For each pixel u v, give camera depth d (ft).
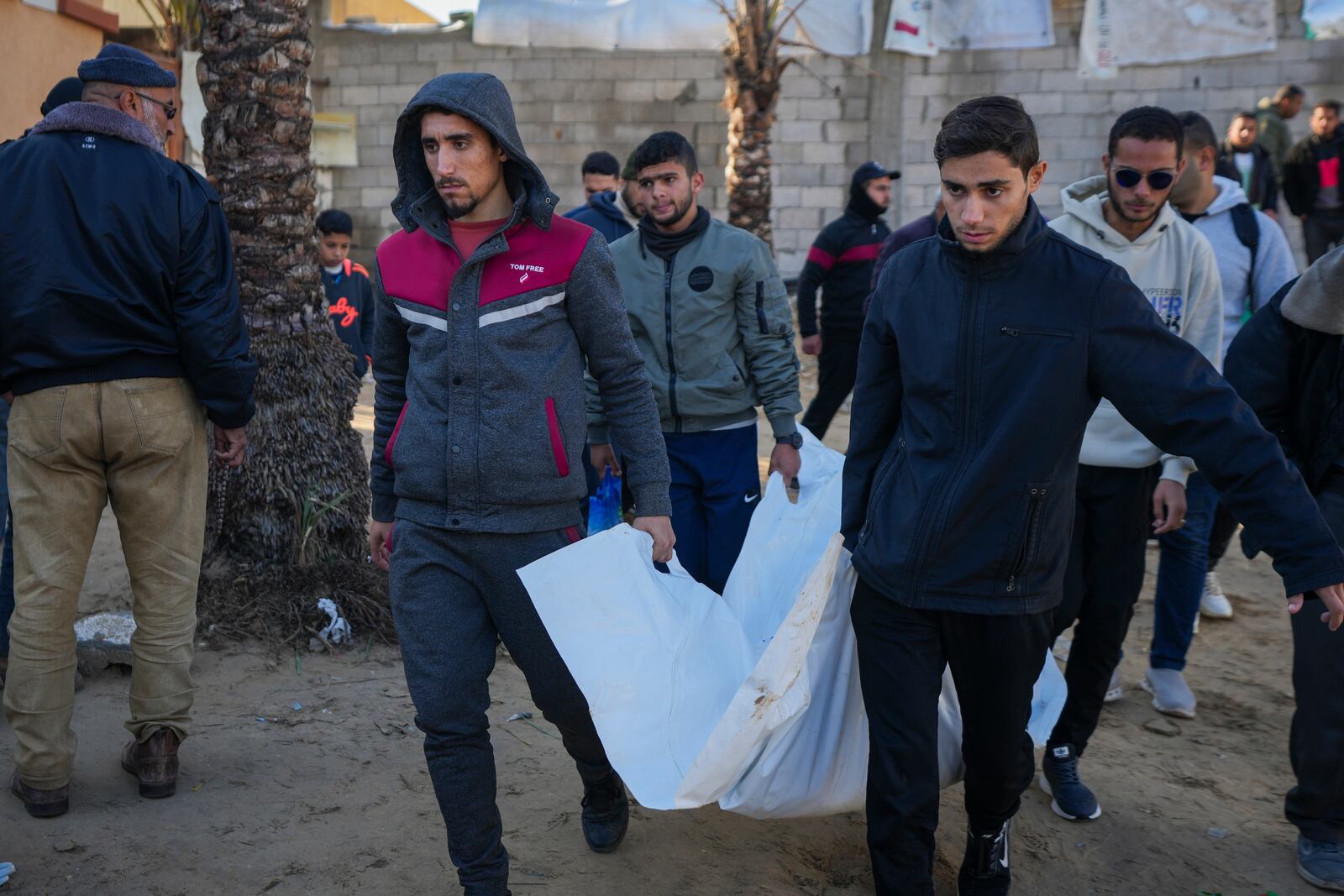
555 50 51.06
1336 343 10.33
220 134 14.99
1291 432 10.80
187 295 10.05
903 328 8.74
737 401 12.78
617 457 14.14
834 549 8.77
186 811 10.67
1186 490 13.84
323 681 13.76
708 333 12.62
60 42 26.20
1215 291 11.56
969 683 8.91
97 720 12.42
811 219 50.80
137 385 10.00
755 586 10.55
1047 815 11.72
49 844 9.96
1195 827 11.59
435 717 8.51
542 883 9.88
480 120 8.32
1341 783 10.53
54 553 10.11
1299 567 7.79
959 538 8.45
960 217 8.17
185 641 10.82
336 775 11.53
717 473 12.97
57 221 9.64
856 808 9.84
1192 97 48.21
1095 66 47.85
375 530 9.67
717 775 8.34
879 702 9.00
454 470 8.61
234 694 13.23
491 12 49.26
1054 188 49.60
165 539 10.56
